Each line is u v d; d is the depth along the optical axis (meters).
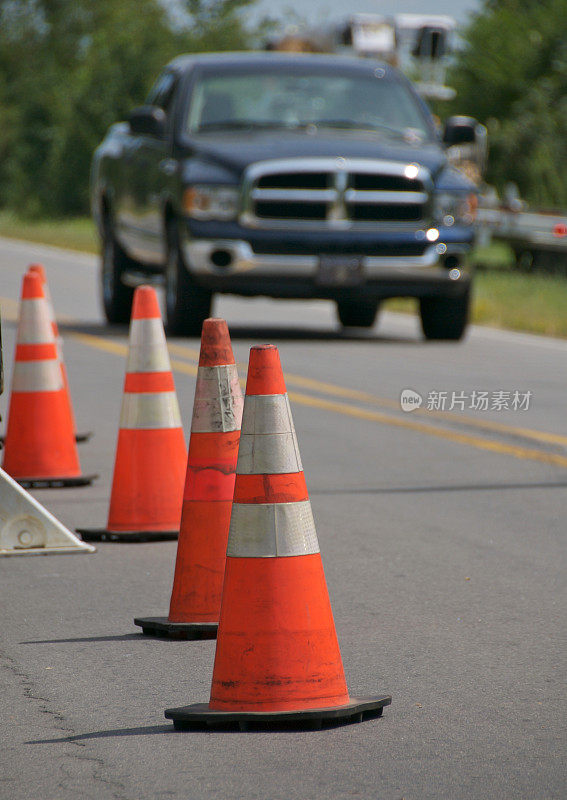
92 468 24.03
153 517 19.14
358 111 41.34
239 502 11.92
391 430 27.64
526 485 22.69
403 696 12.80
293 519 11.90
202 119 40.53
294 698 11.87
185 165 38.91
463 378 33.88
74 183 134.00
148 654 14.19
